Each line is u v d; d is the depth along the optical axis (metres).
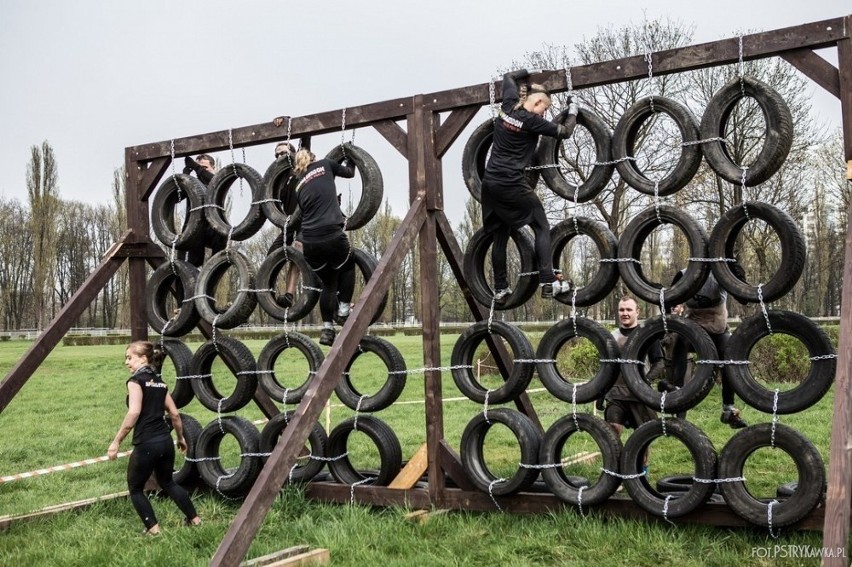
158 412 6.61
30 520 7.03
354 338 6.37
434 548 5.82
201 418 14.46
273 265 7.91
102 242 77.50
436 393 7.12
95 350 39.16
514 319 47.53
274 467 5.51
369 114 7.54
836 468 4.30
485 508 6.81
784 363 15.58
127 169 8.93
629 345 6.41
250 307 8.04
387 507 7.12
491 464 9.16
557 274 6.71
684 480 6.99
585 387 6.53
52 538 6.44
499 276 6.98
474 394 6.98
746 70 19.67
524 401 8.21
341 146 7.66
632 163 6.52
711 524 5.96
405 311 66.25
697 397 6.03
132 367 6.75
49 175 62.75
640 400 6.29
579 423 6.46
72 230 76.31
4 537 6.50
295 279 8.30
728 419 7.16
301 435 5.77
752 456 8.59
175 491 6.70
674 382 7.26
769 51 5.89
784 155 5.87
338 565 5.44
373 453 10.32
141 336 8.87
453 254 7.41
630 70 6.38
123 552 5.86
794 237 5.73
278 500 7.16
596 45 23.70
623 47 23.50
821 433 10.26
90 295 8.48
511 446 10.47
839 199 28.81
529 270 6.81
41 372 25.22
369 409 7.40
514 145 6.57
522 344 6.86
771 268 23.22
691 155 6.22
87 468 9.71
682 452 9.26
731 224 6.04
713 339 7.22
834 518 4.16
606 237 6.57
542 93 6.46
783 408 5.69
